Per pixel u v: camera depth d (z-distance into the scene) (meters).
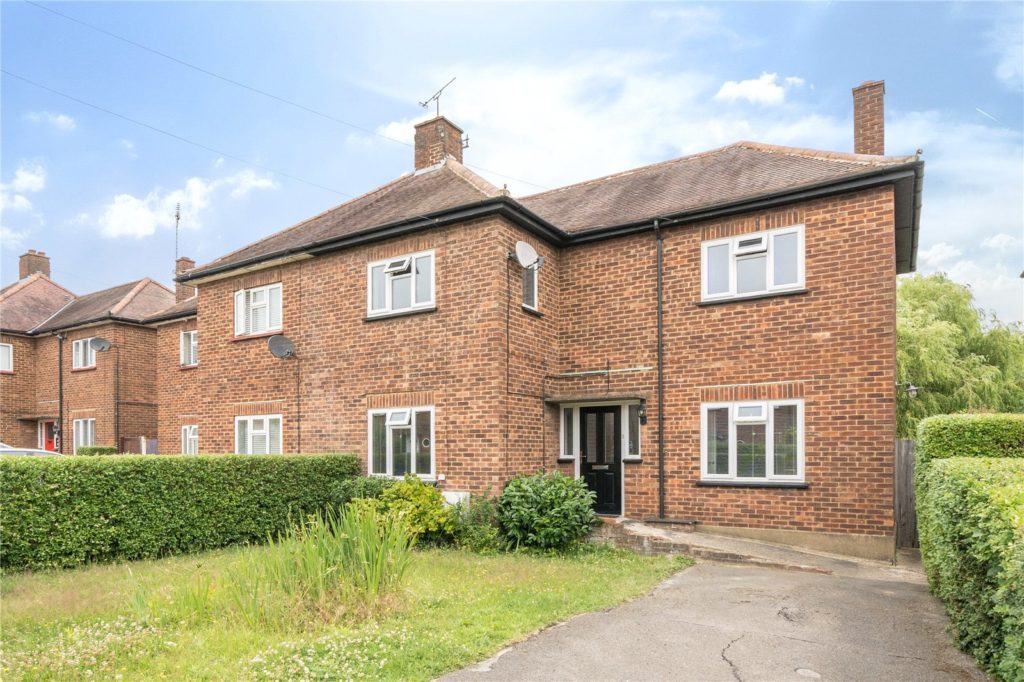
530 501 10.12
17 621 5.93
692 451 11.03
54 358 24.38
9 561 8.10
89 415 22.61
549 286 12.51
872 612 6.44
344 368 12.89
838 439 9.84
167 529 9.71
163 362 20.38
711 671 4.77
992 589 4.44
